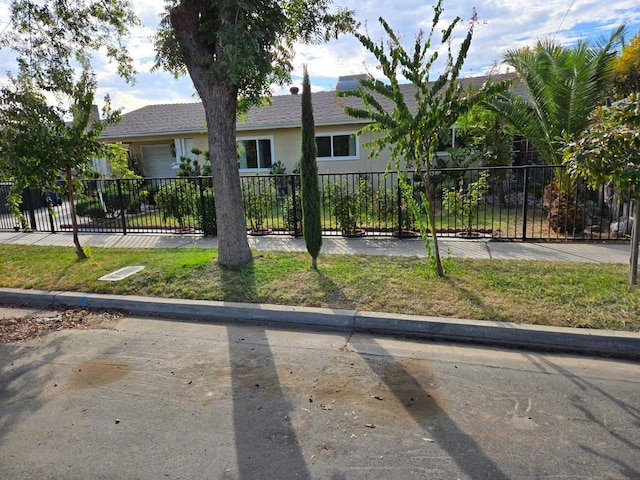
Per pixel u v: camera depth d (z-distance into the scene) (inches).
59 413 134.4
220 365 163.6
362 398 137.3
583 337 164.6
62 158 276.1
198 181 389.1
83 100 285.7
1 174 277.0
